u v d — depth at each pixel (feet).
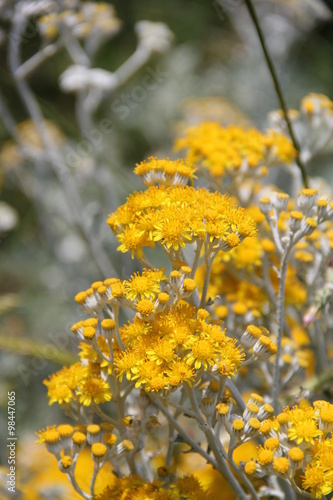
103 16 4.26
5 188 5.75
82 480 2.65
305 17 5.45
